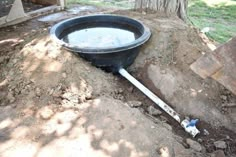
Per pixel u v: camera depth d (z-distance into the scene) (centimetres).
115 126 161
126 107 177
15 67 200
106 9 362
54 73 188
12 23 308
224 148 166
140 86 201
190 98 194
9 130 157
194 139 171
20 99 180
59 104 175
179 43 223
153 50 222
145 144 153
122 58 205
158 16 267
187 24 263
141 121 167
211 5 399
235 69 143
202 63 145
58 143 149
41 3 375
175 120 184
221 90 196
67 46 196
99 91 188
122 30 245
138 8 288
